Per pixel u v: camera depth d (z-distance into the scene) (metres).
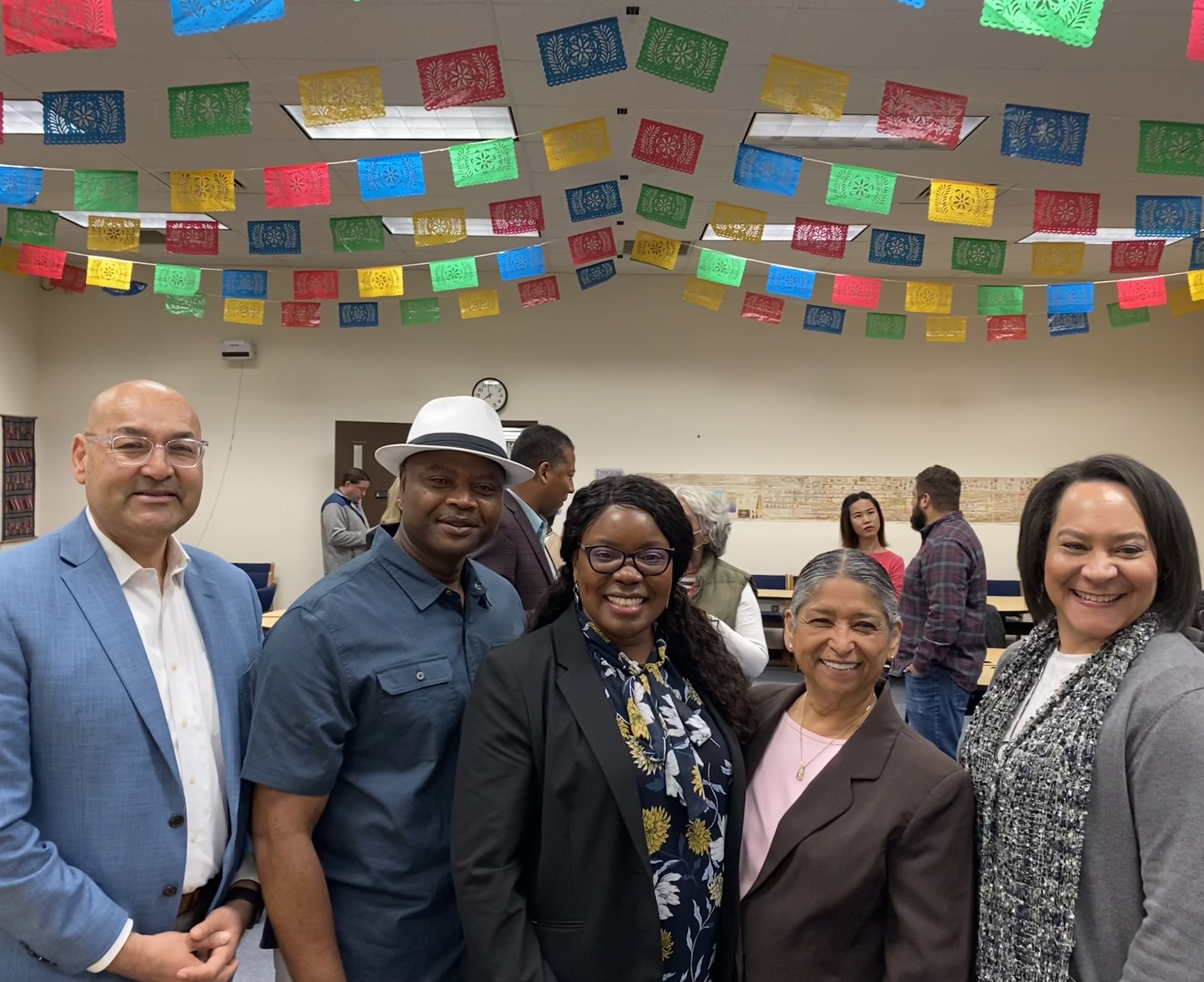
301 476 6.42
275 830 1.17
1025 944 1.03
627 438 6.48
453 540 1.29
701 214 4.75
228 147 3.71
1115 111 3.26
